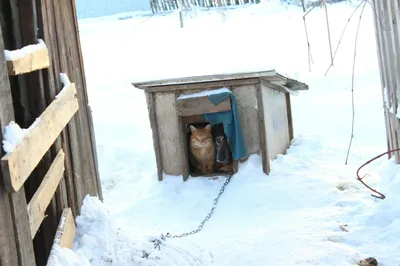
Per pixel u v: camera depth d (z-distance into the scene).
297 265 4.75
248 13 11.89
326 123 8.40
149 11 13.24
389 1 5.71
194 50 10.39
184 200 6.16
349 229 5.16
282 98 7.22
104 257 4.46
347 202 5.70
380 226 5.13
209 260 4.90
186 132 6.58
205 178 6.36
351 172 6.40
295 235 5.17
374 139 7.83
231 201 6.00
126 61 10.37
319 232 5.17
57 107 4.28
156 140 6.45
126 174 7.15
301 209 5.70
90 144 5.12
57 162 4.30
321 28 10.54
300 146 7.26
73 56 4.97
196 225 5.65
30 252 3.23
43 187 3.73
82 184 4.81
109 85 9.64
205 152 6.43
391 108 6.05
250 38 10.58
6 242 2.85
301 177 6.22
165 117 6.44
